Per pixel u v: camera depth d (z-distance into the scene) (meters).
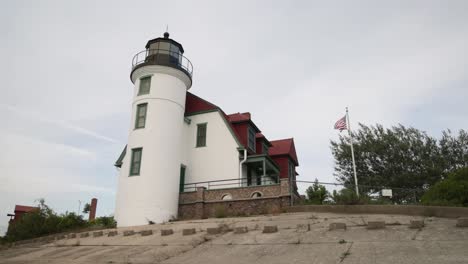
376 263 9.33
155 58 27.89
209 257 11.83
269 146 34.59
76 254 14.97
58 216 26.39
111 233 19.05
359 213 17.52
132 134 25.84
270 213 21.58
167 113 26.16
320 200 22.30
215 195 24.70
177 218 24.58
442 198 17.47
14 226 25.38
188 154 29.14
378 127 38.91
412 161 35.50
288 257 10.78
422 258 9.34
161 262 11.80
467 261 8.77
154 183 24.23
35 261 14.47
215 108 29.58
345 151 38.28
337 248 11.12
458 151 36.03
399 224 13.46
